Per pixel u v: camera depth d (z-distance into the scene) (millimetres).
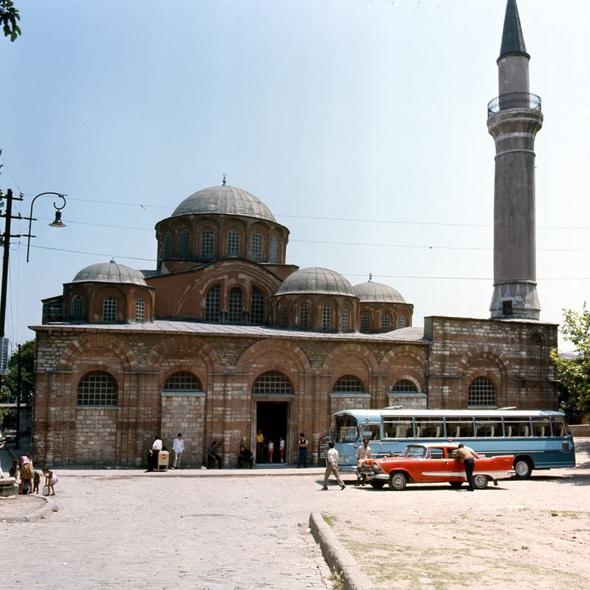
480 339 50281
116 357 41188
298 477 37750
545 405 52219
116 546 15906
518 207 54438
